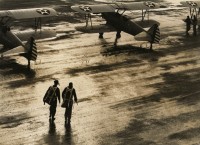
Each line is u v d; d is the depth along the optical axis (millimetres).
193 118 13766
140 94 15859
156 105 14797
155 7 25938
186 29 27375
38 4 35562
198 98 15664
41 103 14562
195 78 18141
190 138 12250
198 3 28688
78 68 18891
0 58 19609
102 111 14102
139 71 18797
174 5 38500
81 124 13016
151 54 21844
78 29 24031
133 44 23922
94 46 23109
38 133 12219
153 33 22094
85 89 16141
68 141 11820
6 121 12898
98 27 24547
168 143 11883
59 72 18172
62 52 21547
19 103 14422
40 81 16828
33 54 17766
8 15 20031
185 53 22375
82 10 22672
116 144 11734
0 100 14570
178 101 15266
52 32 22703
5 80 16688
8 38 19625
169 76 18266
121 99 15266
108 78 17641
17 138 11820
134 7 25047
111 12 24422
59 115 13633
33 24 27562
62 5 35781
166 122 13359
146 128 12867
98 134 12359
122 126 12977
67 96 12695
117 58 20828
